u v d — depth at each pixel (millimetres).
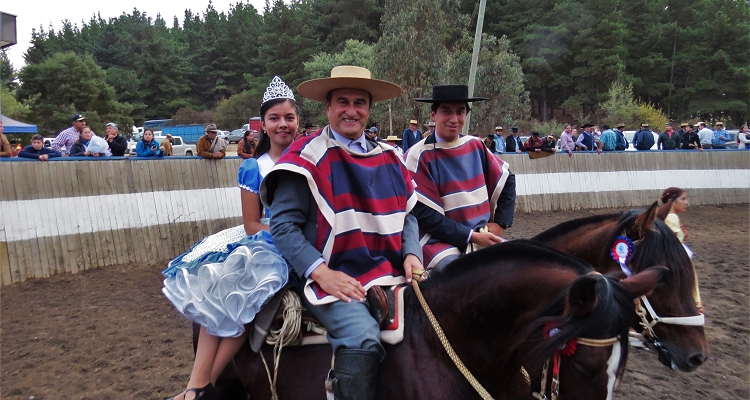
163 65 57188
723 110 41219
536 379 2029
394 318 2117
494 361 2062
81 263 7754
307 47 48938
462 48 24500
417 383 2014
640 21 44625
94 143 8930
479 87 23484
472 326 2078
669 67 44344
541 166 13516
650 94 43969
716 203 14922
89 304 6430
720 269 8227
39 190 7438
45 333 5500
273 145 3002
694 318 2543
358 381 1937
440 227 3105
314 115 37031
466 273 2158
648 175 14414
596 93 41312
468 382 2043
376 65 23328
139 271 7828
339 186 2252
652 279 1795
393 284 2270
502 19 43938
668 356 2578
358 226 2246
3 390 4289
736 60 41781
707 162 15008
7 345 5176
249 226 2680
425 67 22641
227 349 2285
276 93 2967
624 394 4379
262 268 2217
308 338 2244
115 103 39469
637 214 2764
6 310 6148
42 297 6609
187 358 4980
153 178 8594
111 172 8164
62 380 4484
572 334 1711
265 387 2322
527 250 2119
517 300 2018
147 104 57125
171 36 77438
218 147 9406
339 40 48594
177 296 2268
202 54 63312
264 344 2328
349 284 2092
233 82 62125
